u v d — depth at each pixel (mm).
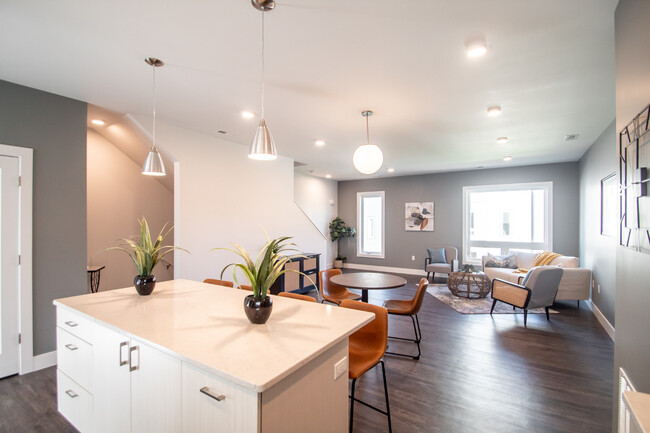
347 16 1757
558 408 2225
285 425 1132
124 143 4180
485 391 2451
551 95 2861
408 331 3811
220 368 1101
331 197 8883
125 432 1519
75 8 1704
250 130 4055
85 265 3133
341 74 2482
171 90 2822
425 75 2479
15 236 2703
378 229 8484
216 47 2109
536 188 6438
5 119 2654
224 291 2326
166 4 1668
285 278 5332
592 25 1816
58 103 2953
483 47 2049
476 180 7059
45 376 2693
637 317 1486
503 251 6801
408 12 1715
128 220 4559
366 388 2496
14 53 2197
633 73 1464
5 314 2656
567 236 6078
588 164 4996
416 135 4230
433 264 6793
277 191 5484
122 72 2484
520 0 1614
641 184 1410
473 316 4422
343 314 1773
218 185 4418
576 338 3576
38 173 2834
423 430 1988
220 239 4434
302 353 1233
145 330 1490
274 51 2146
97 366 1685
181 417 1260
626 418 1180
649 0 1288
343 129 3973
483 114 3377
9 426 2035
